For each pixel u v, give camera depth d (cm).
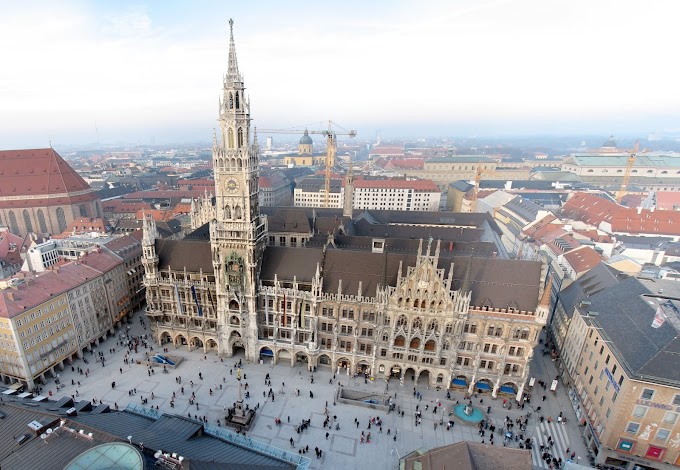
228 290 9012
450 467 4894
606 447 6600
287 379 8856
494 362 8281
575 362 8569
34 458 4016
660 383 6003
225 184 8294
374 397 8331
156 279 9556
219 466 4019
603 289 9331
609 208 18500
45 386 8406
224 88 7875
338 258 9088
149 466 3766
